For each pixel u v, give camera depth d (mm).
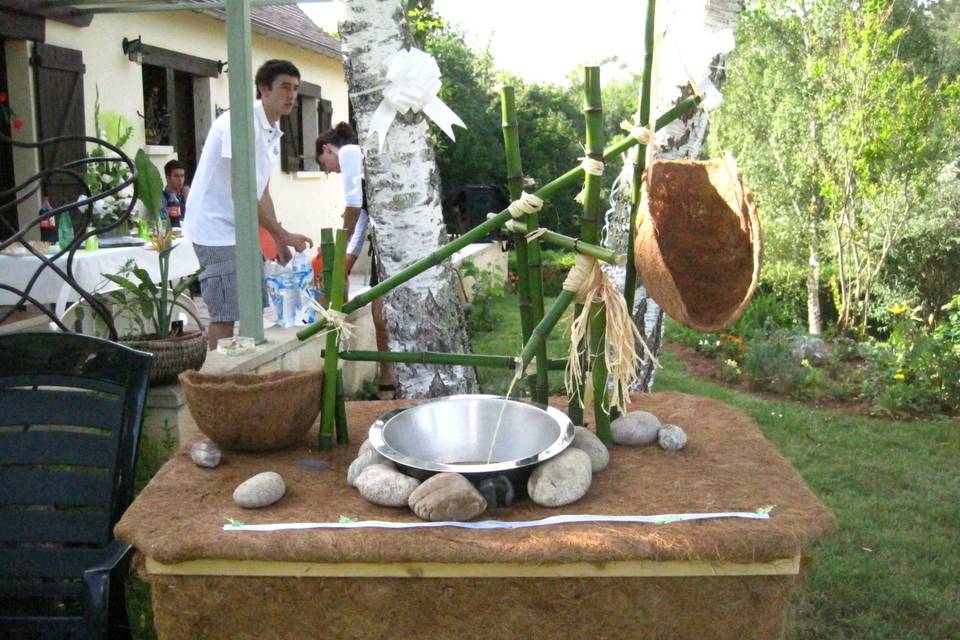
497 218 1874
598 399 1907
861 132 7465
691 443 1958
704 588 1513
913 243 8211
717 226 1767
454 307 3072
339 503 1634
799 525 1482
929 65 8609
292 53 10375
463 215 11516
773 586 1517
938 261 8195
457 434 1929
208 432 1846
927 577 3180
